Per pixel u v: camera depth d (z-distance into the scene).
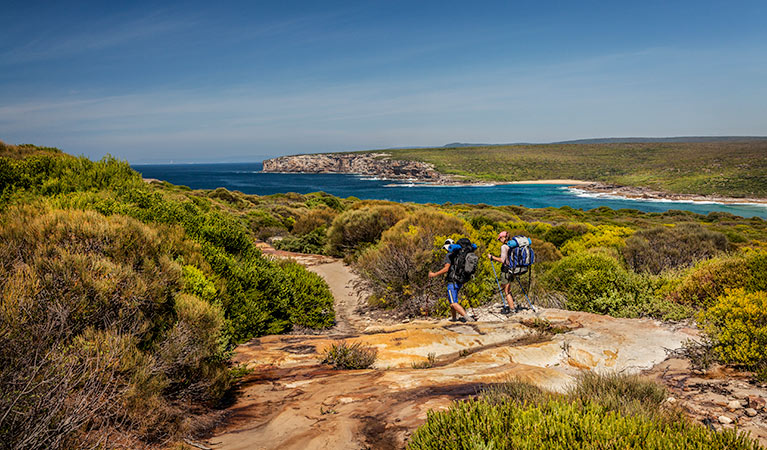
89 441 2.47
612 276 7.34
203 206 18.39
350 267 14.91
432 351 5.46
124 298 3.61
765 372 3.61
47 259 3.63
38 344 2.64
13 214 4.80
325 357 5.29
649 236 13.41
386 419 3.03
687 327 5.53
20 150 11.98
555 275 8.42
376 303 10.01
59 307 3.07
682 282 6.67
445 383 3.78
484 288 8.66
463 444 2.16
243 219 23.38
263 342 6.24
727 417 2.97
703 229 13.58
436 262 9.09
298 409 3.41
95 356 2.88
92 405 2.54
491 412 2.41
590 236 16.05
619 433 2.15
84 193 8.09
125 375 3.03
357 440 2.74
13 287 2.97
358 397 3.60
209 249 7.40
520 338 5.86
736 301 4.57
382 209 17.20
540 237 17.84
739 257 6.57
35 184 8.74
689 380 3.87
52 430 2.25
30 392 2.24
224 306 6.23
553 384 3.78
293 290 8.47
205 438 3.01
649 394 3.25
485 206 58.09
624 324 5.96
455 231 11.55
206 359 4.06
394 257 9.41
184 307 4.26
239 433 3.07
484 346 5.63
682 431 2.28
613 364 4.62
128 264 4.36
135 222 5.29
